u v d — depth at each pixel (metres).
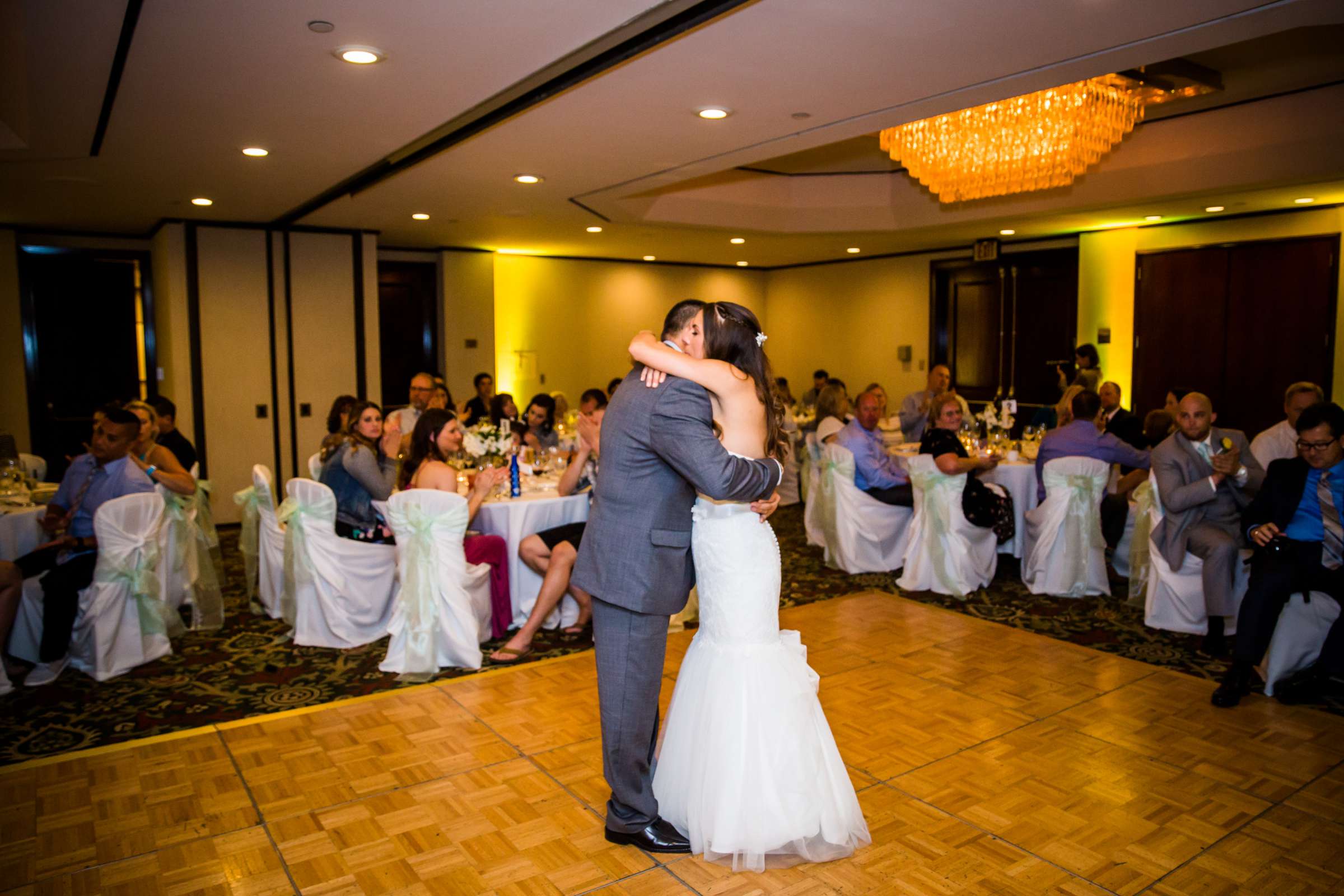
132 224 8.19
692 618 4.89
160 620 4.39
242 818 2.85
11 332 8.37
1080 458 5.26
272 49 3.48
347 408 5.21
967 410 7.77
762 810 2.47
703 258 12.27
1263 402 8.69
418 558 4.13
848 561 5.99
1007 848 2.63
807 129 4.92
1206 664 4.17
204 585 4.92
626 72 3.87
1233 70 5.71
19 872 2.56
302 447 8.52
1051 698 3.75
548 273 11.76
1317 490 3.68
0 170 5.67
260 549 5.14
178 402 8.09
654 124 4.79
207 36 3.32
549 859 2.61
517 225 8.66
